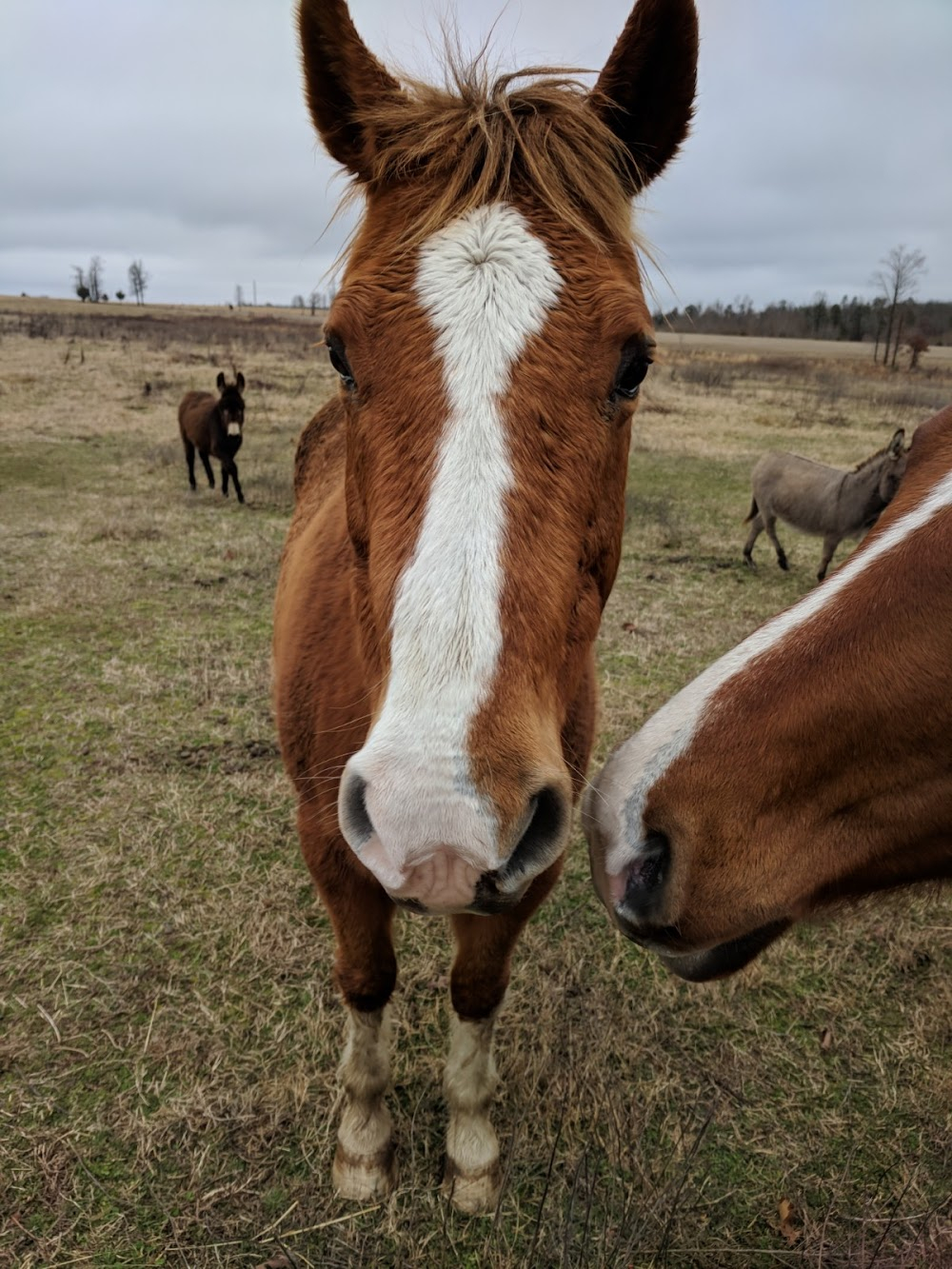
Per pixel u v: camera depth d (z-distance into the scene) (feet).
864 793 4.41
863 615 4.25
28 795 11.64
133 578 20.72
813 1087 7.96
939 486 4.48
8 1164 6.86
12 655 15.96
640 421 53.21
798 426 53.88
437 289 4.23
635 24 5.07
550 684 4.14
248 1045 8.07
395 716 3.68
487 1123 7.20
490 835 3.59
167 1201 6.68
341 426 10.75
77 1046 7.95
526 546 3.93
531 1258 6.04
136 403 51.47
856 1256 6.42
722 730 4.43
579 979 9.04
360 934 6.53
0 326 116.47
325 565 6.97
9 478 30.94
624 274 4.66
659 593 21.63
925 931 10.00
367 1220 6.64
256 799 11.85
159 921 9.53
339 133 5.40
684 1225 6.62
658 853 4.57
